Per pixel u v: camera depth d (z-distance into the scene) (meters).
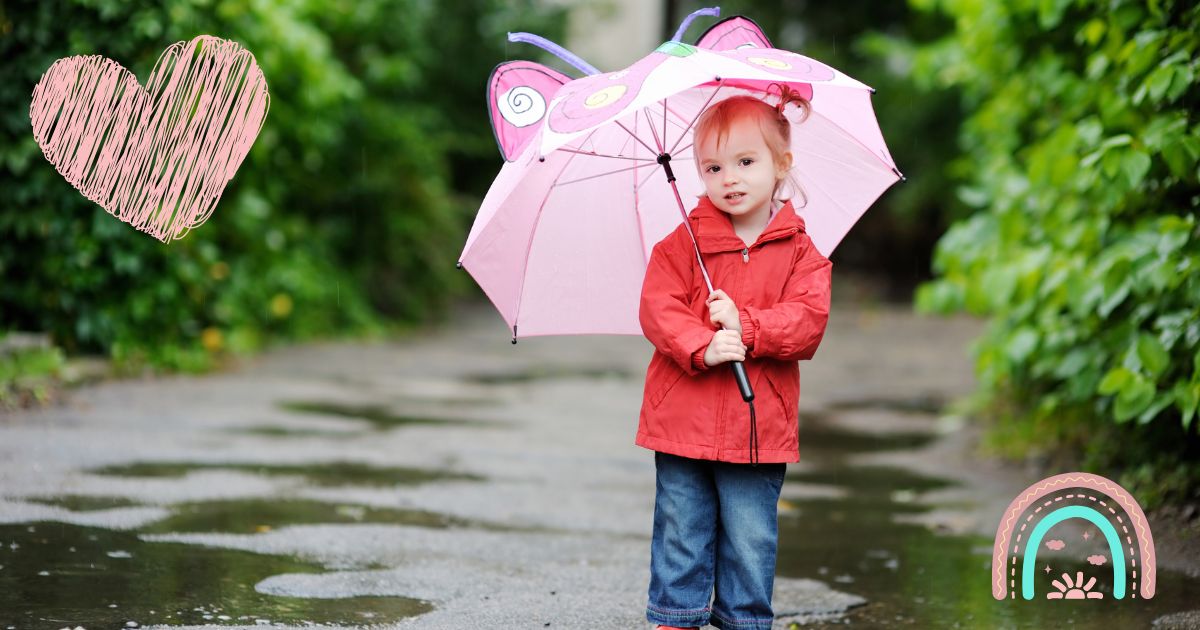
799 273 5.11
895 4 30.17
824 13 31.27
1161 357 7.12
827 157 5.54
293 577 6.25
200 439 9.80
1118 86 7.93
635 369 16.89
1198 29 7.24
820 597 6.25
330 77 17.11
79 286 12.93
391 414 11.88
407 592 6.12
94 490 7.82
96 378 12.25
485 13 27.44
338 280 19.81
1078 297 8.02
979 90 12.42
